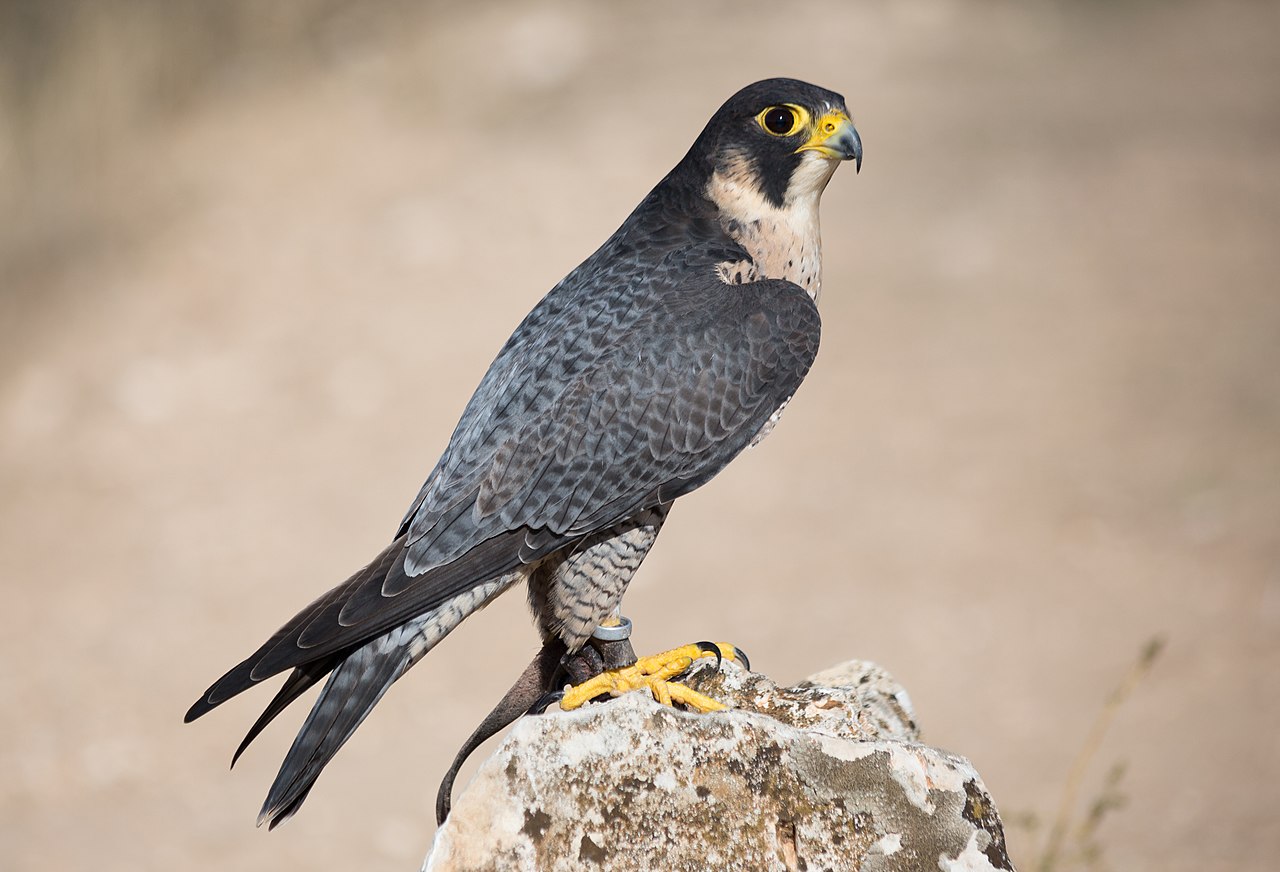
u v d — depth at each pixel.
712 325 6.02
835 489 14.84
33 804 11.12
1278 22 26.98
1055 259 18.80
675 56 24.11
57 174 21.44
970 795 4.92
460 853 4.80
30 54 22.33
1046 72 24.45
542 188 20.17
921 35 25.53
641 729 4.90
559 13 25.91
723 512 14.70
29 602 13.73
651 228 6.42
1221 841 9.66
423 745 11.89
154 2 23.50
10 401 17.06
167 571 14.10
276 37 24.53
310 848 10.59
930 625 12.61
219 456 15.88
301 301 18.42
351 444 15.80
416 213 19.83
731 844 4.87
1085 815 10.05
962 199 20.14
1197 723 11.08
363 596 5.25
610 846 4.85
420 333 17.55
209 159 21.95
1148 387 16.02
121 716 12.23
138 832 10.80
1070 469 14.77
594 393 5.83
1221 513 13.82
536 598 6.06
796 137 6.31
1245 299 17.62
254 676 4.95
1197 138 21.84
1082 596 12.90
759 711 5.65
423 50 24.62
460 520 5.57
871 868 4.86
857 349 17.17
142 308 18.61
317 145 21.98
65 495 15.41
